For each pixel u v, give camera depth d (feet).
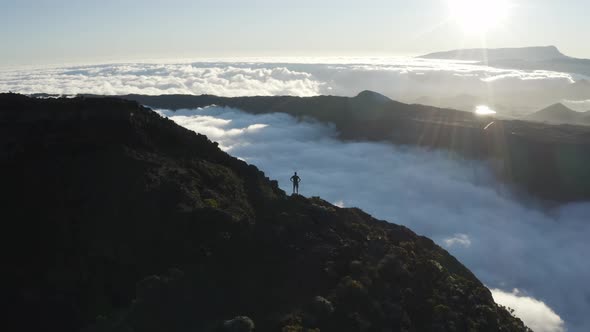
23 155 74.28
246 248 65.21
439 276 69.62
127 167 74.13
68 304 53.98
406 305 61.36
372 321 56.49
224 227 67.46
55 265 58.39
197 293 56.65
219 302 56.24
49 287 55.67
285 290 59.31
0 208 64.59
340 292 58.95
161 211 68.13
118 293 56.70
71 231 62.90
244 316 52.60
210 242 64.44
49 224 63.16
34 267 57.82
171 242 63.82
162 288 55.93
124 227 64.95
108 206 67.15
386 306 59.36
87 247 61.16
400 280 65.41
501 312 68.74
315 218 76.74
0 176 69.62
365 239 74.90
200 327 52.26
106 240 62.59
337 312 55.98
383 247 73.51
